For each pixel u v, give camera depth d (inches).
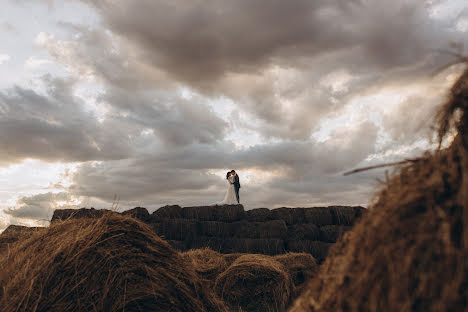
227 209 376.8
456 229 27.8
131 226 97.7
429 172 33.5
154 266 93.1
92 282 80.5
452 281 26.2
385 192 38.0
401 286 29.0
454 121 33.7
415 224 30.9
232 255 238.4
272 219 371.6
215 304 107.0
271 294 173.6
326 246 323.6
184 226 347.6
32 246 88.7
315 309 37.8
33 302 72.8
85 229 91.6
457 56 31.8
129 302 83.0
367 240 34.7
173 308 89.0
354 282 33.7
